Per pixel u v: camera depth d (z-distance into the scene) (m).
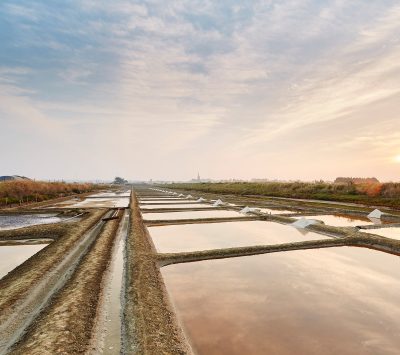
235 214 25.48
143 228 16.95
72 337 5.68
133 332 5.88
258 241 14.42
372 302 7.44
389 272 9.72
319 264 10.67
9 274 9.62
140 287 8.10
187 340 5.77
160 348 5.33
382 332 6.03
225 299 7.70
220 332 6.06
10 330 6.20
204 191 73.94
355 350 5.40
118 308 7.17
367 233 14.76
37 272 9.41
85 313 6.73
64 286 8.45
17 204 34.72
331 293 8.03
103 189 102.75
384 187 34.28
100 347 5.51
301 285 8.62
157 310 6.84
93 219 20.08
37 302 7.52
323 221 20.33
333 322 6.46
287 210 27.61
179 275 9.61
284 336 5.89
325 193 42.31
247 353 5.32
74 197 50.81
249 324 6.39
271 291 8.19
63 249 12.18
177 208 28.83
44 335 5.69
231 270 10.08
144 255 11.28
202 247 13.20
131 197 45.25
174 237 15.36
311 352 5.33
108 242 13.59
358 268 10.16
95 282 8.62
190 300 7.65
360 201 32.97
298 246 12.95
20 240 15.18
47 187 49.75
